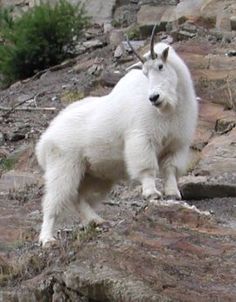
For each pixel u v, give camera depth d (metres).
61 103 36.38
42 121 34.50
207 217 17.59
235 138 27.17
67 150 19.44
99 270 15.54
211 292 14.69
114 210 22.42
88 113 19.41
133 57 39.00
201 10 41.00
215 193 23.30
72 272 15.73
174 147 18.62
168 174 18.64
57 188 19.52
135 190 24.55
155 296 14.59
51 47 42.94
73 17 43.47
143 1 47.56
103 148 19.03
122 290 14.93
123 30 44.09
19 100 37.97
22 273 17.77
